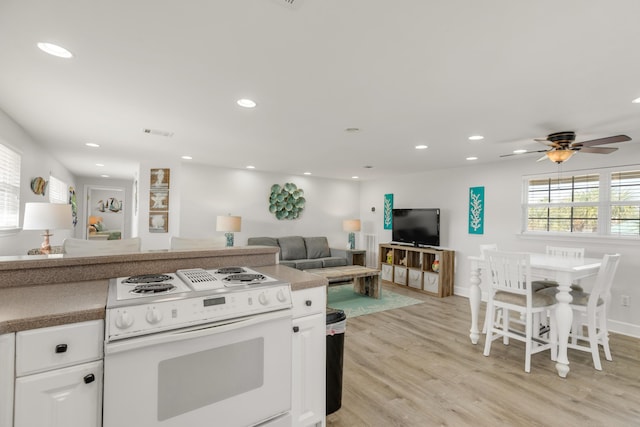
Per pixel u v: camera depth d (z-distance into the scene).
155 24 1.50
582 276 2.78
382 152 4.33
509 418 2.07
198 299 1.39
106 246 2.24
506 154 4.36
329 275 4.68
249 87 2.21
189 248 2.43
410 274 5.87
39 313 1.12
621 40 1.57
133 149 4.36
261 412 1.57
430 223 5.69
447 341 3.37
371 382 2.50
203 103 2.53
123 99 2.46
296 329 1.74
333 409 2.09
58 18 1.46
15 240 3.36
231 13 1.41
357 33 1.56
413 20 1.44
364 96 2.35
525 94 2.27
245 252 2.23
